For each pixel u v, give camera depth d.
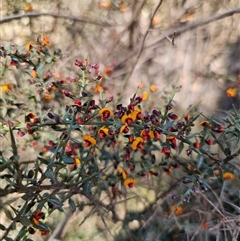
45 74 2.07
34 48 2.00
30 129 1.66
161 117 1.74
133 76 3.24
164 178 2.44
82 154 1.91
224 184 1.98
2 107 1.98
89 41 3.31
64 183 1.68
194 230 2.15
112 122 1.63
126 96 3.08
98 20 3.38
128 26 3.32
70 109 1.69
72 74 2.71
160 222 2.28
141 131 1.68
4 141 2.28
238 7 3.24
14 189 1.42
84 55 3.28
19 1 3.13
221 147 1.84
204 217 2.09
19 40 3.15
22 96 2.09
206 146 1.88
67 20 3.28
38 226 1.46
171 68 3.37
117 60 3.31
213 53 3.46
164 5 3.42
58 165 1.52
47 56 2.04
